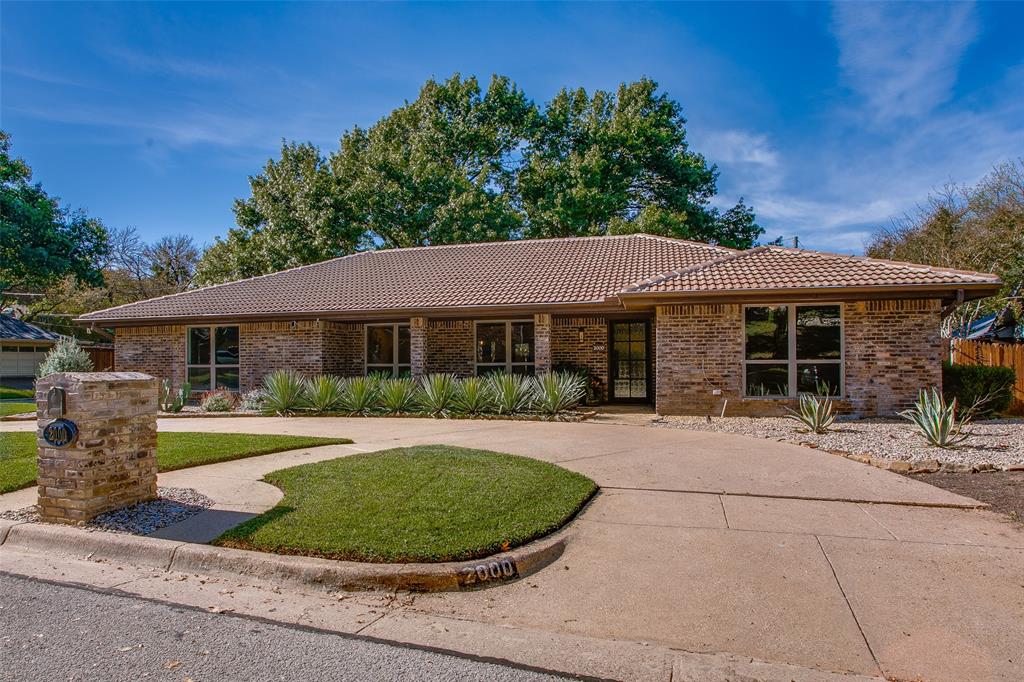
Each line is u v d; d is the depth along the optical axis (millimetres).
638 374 18156
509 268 19234
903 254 27750
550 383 14273
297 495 6723
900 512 6359
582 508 6508
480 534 5438
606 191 33969
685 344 14211
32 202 34125
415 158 32406
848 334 13477
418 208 31500
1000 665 3611
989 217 24812
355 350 19984
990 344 16172
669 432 11555
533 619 4281
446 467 7984
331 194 30547
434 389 14727
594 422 13266
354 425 12992
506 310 16156
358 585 4773
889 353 13297
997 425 12055
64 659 3748
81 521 5914
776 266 14312
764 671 3592
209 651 3854
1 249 32344
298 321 18406
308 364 18359
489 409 14586
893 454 9070
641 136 34469
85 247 36875
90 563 5363
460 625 4211
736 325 13953
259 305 18656
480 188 32812
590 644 3934
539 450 9648
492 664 3701
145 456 6559
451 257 21672
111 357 30750
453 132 35062
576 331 18219
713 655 3773
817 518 6160
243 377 18859
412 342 17297
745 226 37812
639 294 13656
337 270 21891
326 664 3697
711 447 9828
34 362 31609
